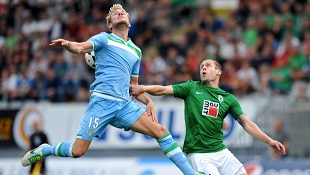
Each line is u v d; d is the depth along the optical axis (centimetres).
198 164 3716
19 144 6831
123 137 6606
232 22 7744
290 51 6906
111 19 3559
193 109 3759
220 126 3781
